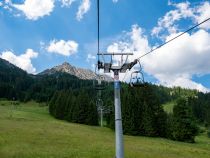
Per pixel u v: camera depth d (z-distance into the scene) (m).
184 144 86.06
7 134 55.09
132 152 48.81
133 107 101.88
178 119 96.81
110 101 98.12
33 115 130.00
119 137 20.42
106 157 42.31
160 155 49.78
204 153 59.16
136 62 20.33
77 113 126.12
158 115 101.44
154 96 103.38
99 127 110.12
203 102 189.38
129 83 20.62
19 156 38.53
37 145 47.62
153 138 95.56
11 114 111.62
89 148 48.81
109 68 20.91
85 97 128.50
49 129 70.12
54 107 147.38
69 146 49.44
